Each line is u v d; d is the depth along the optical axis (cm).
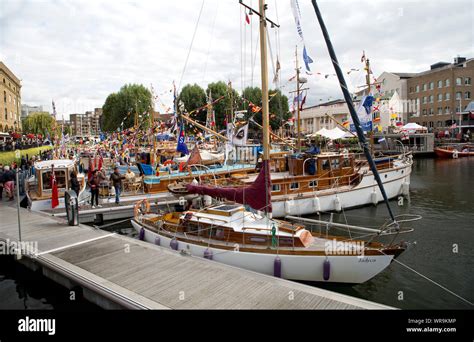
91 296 812
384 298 895
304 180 1759
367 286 962
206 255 972
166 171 2125
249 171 2256
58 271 877
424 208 1933
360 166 2069
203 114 5975
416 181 2938
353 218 1719
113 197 1856
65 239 1136
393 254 864
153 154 2619
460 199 2180
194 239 1043
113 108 6531
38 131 6306
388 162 2222
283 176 1842
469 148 5025
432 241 1359
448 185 2706
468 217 1736
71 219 1327
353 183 1916
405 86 6600
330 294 701
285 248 916
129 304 686
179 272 834
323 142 4409
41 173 1688
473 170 3559
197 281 780
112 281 789
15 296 948
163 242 1102
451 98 5753
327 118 6738
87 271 852
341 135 2900
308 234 982
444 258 1174
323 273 862
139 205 1352
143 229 1191
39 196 1691
